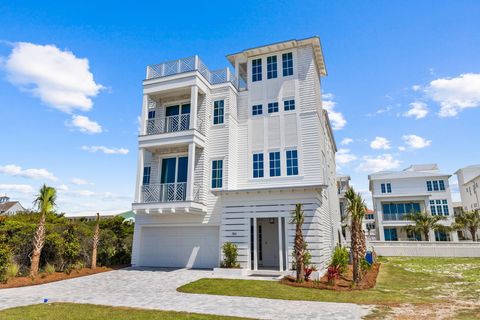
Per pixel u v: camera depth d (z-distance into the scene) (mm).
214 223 17844
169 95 20391
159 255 18875
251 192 16047
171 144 18062
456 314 8062
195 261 18016
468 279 14820
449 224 42594
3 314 7719
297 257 12867
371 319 7547
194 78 18562
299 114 18750
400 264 21812
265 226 18531
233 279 13516
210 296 10477
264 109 19578
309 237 14727
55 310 8289
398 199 45719
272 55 20281
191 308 8727
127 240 22000
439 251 27500
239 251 15734
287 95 19281
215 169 18688
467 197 52469
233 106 19812
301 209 15141
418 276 16016
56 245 16016
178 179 19188
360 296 10484
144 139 18719
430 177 45531
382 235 44562
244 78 22219
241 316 7793
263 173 18641
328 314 8039
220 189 17516
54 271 15242
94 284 12945
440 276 15969
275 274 14891
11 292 11117
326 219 18688
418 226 39875
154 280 13789
